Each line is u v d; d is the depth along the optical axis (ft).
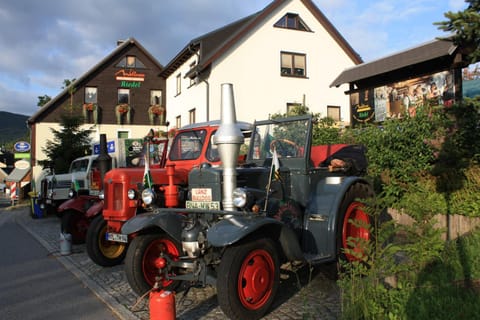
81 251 28.99
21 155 83.92
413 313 11.87
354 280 13.70
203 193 16.10
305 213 17.60
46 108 86.02
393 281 14.17
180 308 15.51
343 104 70.54
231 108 15.29
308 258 15.84
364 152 22.41
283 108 66.54
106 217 22.26
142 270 16.69
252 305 13.74
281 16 66.95
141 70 90.79
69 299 17.95
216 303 15.98
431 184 24.27
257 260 14.03
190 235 15.40
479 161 23.12
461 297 12.83
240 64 64.34
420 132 25.48
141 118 90.43
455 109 18.28
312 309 14.64
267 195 15.11
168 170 18.33
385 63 40.32
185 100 75.87
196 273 14.71
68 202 31.01
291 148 18.85
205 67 62.39
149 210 18.83
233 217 14.07
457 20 12.98
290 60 67.82
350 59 71.15
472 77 39.75
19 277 22.17
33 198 54.95
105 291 18.58
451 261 15.78
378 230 15.70
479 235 19.08
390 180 25.66
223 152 14.96
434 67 37.47
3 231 42.70
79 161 47.14
